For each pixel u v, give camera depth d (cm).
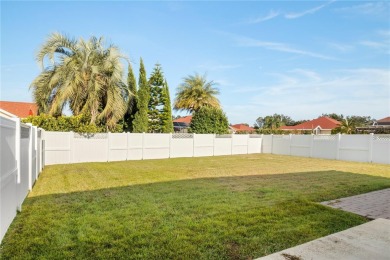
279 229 405
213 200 570
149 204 531
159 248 330
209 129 2405
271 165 1322
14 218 434
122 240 351
